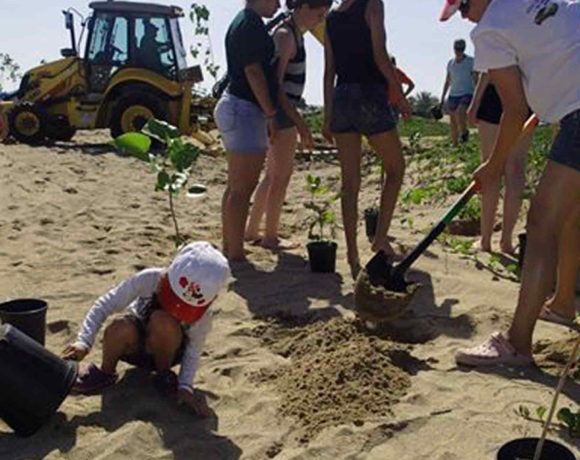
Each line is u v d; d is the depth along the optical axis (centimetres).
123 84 1505
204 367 410
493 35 377
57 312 486
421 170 1105
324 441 334
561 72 372
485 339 448
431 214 800
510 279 559
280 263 598
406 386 382
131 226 736
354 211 572
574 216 441
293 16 584
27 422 333
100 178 1024
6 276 564
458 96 1324
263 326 467
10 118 1501
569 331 457
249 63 548
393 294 427
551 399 372
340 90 552
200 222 782
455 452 328
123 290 371
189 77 1506
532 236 400
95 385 373
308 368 392
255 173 583
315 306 503
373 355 397
